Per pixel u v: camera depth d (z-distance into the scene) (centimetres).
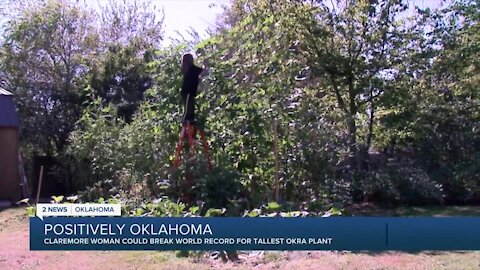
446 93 1600
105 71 2325
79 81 2494
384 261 679
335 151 1141
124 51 2397
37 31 2558
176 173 1012
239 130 1049
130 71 2323
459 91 1611
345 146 1216
